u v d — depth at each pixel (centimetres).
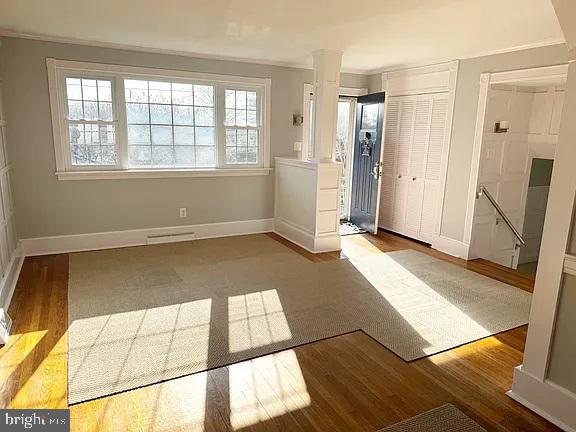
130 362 254
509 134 477
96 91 455
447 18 322
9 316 308
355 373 249
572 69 194
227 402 219
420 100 535
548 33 361
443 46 423
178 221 523
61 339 279
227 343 279
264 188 571
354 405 220
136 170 482
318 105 470
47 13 332
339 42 414
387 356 269
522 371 224
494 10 299
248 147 554
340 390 232
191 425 202
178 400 220
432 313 334
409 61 518
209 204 538
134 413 209
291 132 572
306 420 207
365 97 588
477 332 304
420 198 548
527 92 476
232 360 259
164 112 495
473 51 445
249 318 317
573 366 204
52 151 441
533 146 493
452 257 493
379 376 246
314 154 487
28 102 422
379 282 400
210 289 371
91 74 449
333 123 477
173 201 515
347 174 654
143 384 232
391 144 591
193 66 492
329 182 484
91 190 467
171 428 199
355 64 548
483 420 210
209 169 524
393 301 356
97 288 367
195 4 303
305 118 578
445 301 359
